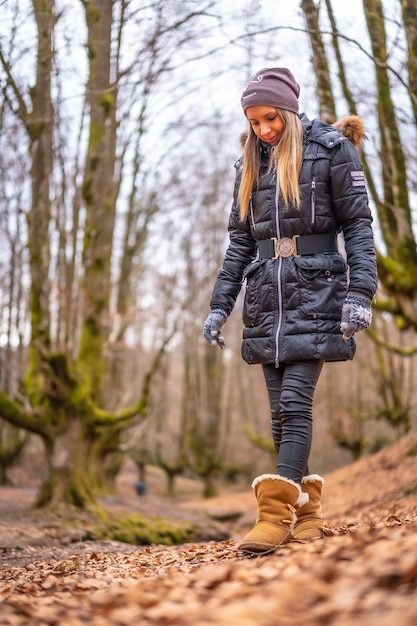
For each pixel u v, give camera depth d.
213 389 30.30
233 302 4.00
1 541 7.09
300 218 3.65
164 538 9.56
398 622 1.75
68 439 10.12
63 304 12.15
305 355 3.54
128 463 41.50
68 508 9.75
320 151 3.68
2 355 22.42
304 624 1.91
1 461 22.55
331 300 3.59
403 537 2.53
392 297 10.91
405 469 12.98
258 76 3.72
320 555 2.63
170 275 30.23
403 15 7.75
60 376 10.22
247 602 2.17
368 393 31.20
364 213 3.63
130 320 17.39
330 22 8.45
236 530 13.02
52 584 3.38
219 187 28.27
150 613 2.25
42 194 10.42
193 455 32.53
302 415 3.55
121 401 21.55
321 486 3.82
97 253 11.59
